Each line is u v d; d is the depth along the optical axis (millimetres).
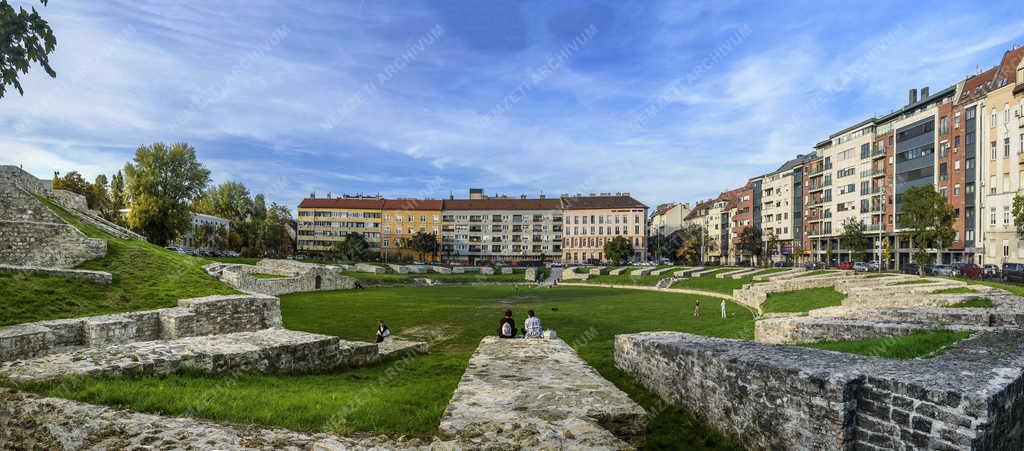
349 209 153125
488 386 9188
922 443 6781
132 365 10805
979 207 69312
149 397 9305
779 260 121188
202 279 30625
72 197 43000
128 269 28797
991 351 10328
